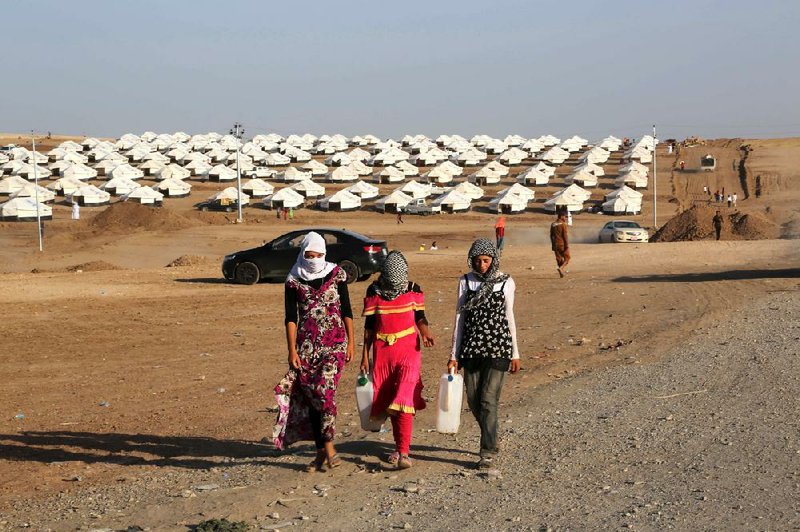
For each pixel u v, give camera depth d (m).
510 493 7.07
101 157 136.12
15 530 6.83
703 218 52.91
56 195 100.00
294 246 25.66
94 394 12.23
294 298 7.86
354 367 13.80
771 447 7.88
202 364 14.27
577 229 71.19
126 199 91.75
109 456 9.06
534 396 10.83
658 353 13.07
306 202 95.62
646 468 7.53
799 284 20.36
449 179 111.75
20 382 13.09
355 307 20.83
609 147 145.88
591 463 7.81
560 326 16.69
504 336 7.79
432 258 32.50
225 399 11.73
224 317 19.28
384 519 6.59
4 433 10.12
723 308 17.00
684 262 28.84
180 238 60.97
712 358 12.24
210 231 65.38
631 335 15.07
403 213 85.19
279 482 7.75
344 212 87.62
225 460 8.70
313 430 7.99
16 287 24.38
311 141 166.62
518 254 33.00
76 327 18.05
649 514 6.32
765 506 6.34
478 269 7.87
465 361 7.85
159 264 50.41
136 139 166.75
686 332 14.70
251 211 87.00
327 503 7.09
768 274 23.66
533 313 18.59
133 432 10.05
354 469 8.03
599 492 6.95
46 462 8.90
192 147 149.00
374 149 149.25
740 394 10.05
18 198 78.50
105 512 7.18
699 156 121.81
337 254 25.34
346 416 10.46
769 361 11.67
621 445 8.33
